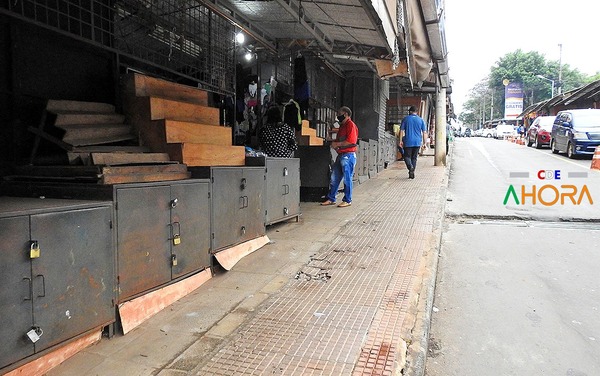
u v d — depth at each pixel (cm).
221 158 488
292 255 511
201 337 313
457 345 346
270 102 873
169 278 375
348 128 809
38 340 258
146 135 428
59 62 401
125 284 327
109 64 449
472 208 852
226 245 468
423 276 442
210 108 503
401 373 273
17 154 369
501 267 527
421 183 1112
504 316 397
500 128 4831
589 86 2486
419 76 1074
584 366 315
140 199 339
